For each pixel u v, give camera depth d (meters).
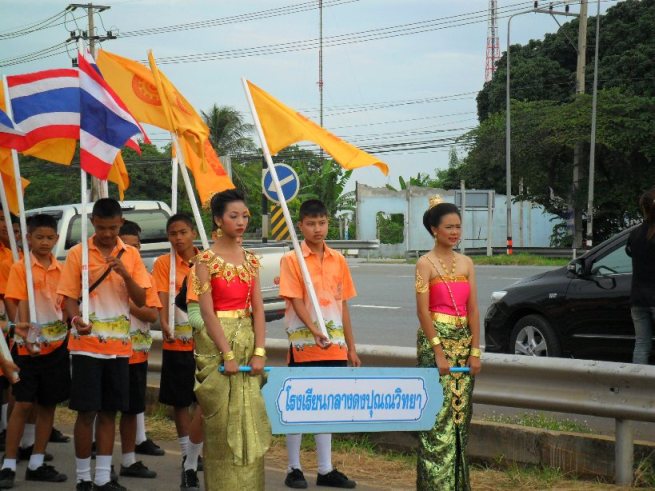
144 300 6.41
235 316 5.30
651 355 8.73
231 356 5.19
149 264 12.37
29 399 6.78
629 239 8.50
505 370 6.85
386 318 16.56
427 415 5.55
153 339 9.12
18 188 7.31
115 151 6.65
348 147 6.30
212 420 5.27
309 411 5.31
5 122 7.22
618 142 36.34
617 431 6.30
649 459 6.38
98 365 6.30
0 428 8.16
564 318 9.79
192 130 7.48
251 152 48.91
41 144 8.01
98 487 6.42
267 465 7.24
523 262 33.50
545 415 8.34
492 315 10.67
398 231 45.72
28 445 7.59
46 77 7.39
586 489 6.17
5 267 7.75
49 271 6.96
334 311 6.55
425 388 5.54
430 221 5.68
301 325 6.55
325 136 6.34
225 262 5.28
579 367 6.44
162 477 7.04
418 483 5.69
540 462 6.71
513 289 10.48
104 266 6.37
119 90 7.95
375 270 30.14
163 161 45.16
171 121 7.40
